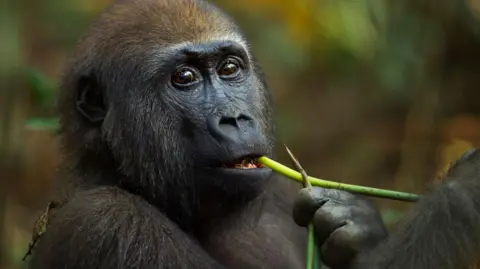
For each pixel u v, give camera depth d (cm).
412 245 647
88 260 700
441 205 648
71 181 785
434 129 1512
